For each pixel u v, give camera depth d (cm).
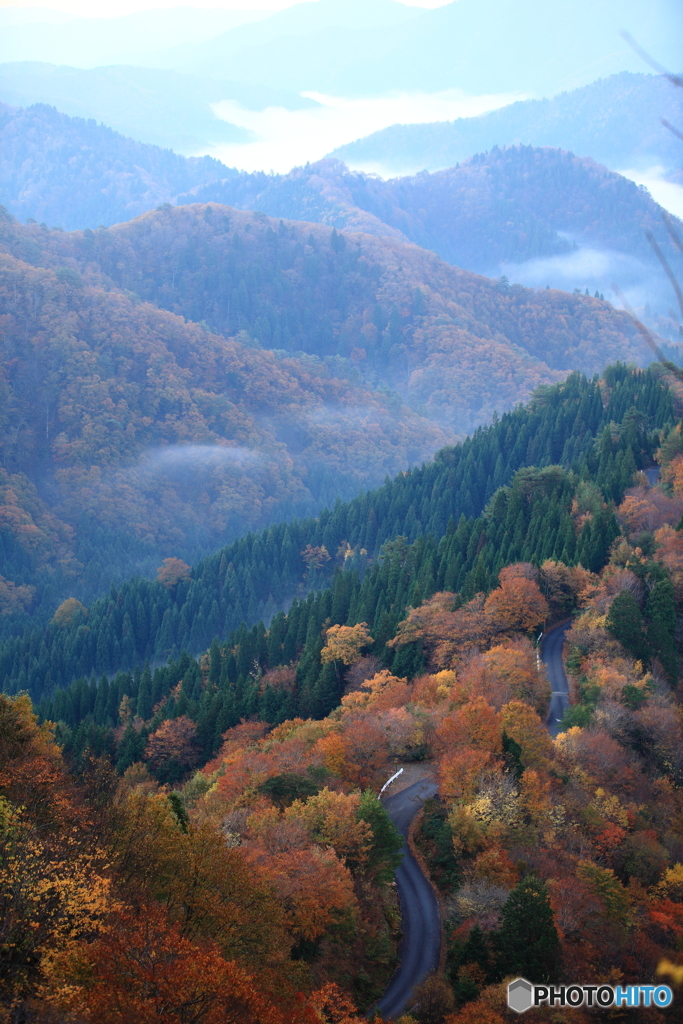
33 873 4116
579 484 19300
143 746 14175
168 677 18225
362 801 7681
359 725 9581
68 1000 3766
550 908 6266
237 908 5062
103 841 4928
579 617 12681
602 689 10031
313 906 6116
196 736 13912
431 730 9669
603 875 6875
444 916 7181
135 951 4122
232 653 17950
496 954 6197
